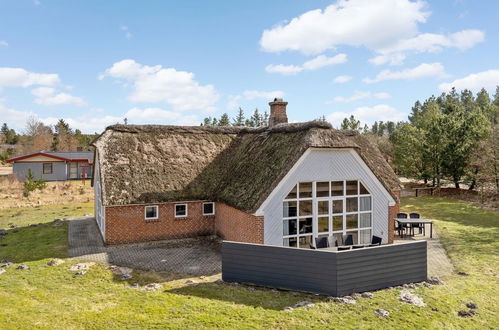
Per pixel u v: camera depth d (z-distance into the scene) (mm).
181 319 9562
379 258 11891
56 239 19266
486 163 33281
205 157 22047
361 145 25047
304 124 17094
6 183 41250
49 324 9242
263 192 15383
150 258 15906
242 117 113375
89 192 38188
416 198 37844
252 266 12375
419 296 11391
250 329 9078
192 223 19906
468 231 21703
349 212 17203
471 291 12055
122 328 9055
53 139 90875
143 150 20656
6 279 12828
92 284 12422
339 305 10578
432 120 43031
